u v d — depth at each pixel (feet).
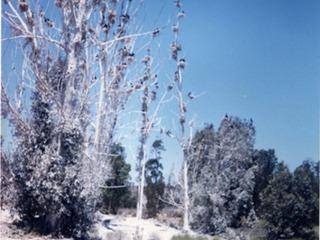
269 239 69.31
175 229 82.33
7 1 37.52
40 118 41.27
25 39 40.73
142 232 64.49
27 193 39.42
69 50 43.93
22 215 40.22
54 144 40.70
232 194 86.48
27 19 39.73
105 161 46.83
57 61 44.16
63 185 39.93
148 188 112.37
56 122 40.75
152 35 48.55
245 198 84.02
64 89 43.93
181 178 89.45
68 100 42.91
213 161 90.27
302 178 69.77
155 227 78.07
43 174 38.52
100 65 51.85
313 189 68.90
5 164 39.50
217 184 85.76
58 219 40.86
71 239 40.14
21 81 40.78
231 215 83.97
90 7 46.62
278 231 67.41
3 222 38.75
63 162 40.68
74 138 41.83
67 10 45.29
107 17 47.47
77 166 42.47
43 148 40.73
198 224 83.51
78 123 42.19
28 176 39.19
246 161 92.32
